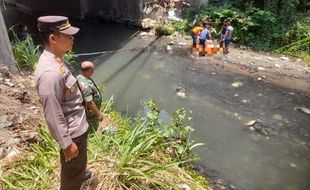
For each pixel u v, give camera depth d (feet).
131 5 41.47
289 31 33.40
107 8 44.39
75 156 8.43
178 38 37.40
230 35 31.96
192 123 21.35
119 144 13.69
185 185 12.96
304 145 19.26
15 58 24.20
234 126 21.09
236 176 16.33
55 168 12.05
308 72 29.30
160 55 33.35
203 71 29.55
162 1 41.01
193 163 17.06
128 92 25.67
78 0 46.19
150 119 16.44
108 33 40.63
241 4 37.93
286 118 22.18
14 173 11.60
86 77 12.76
